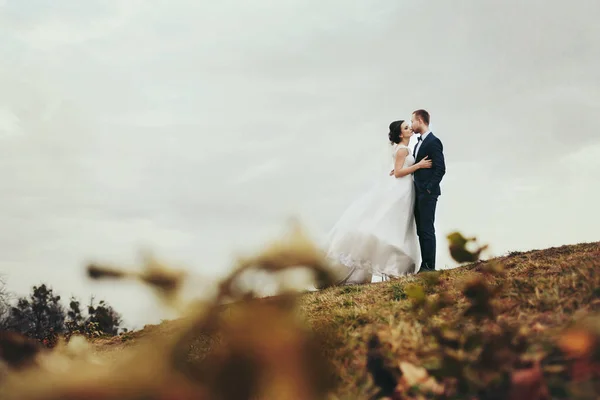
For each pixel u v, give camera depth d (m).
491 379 1.48
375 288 4.70
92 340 4.98
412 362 1.79
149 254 0.57
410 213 7.38
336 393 1.66
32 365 0.80
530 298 2.59
